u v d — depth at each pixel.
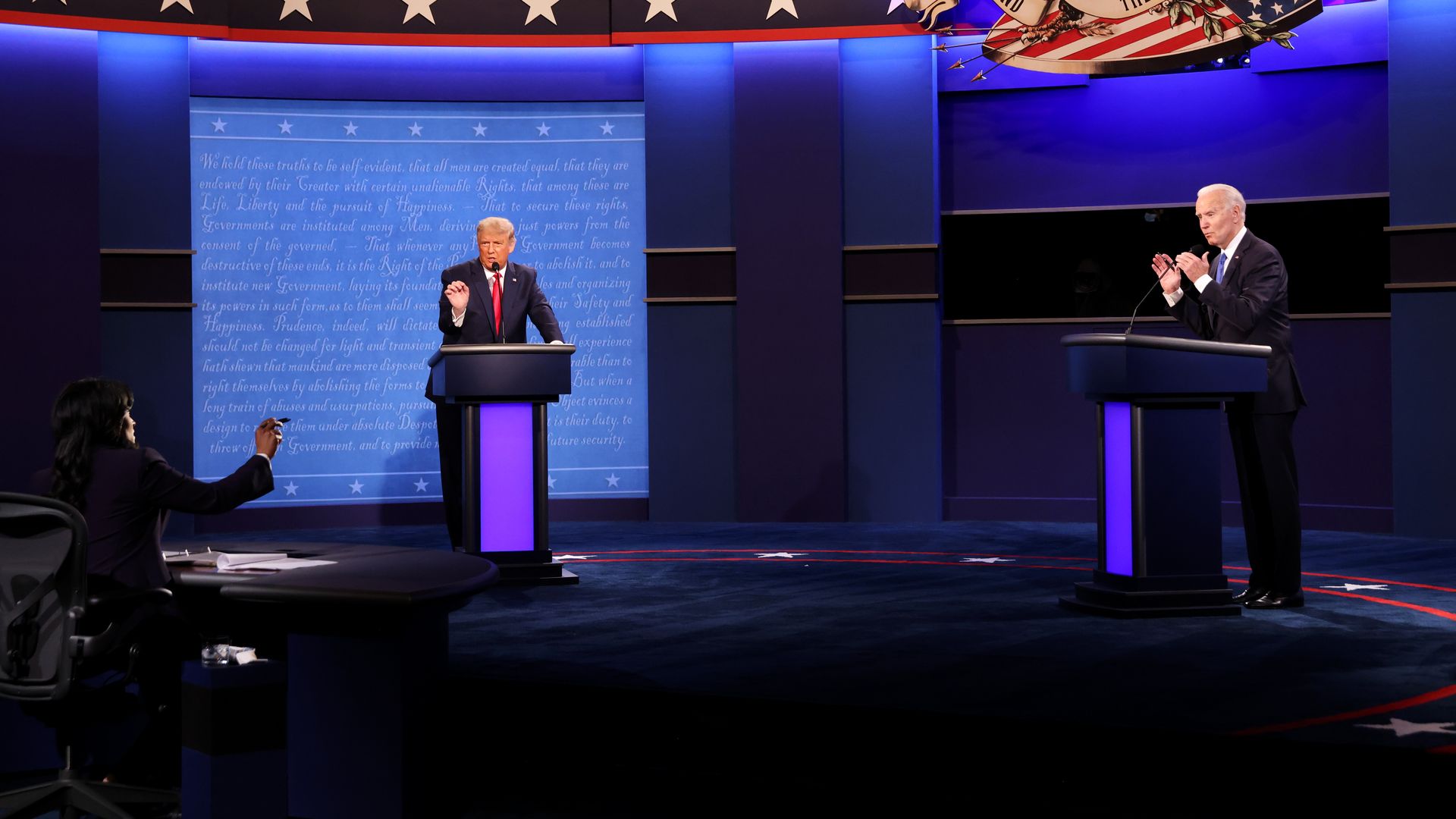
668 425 8.33
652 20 8.05
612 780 3.49
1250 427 4.95
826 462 8.20
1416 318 7.29
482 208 8.28
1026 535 7.50
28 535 2.88
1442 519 7.25
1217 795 2.98
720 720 3.45
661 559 6.52
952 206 8.39
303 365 8.07
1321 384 7.77
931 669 3.82
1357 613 4.79
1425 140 7.24
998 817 3.07
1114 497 4.88
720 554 6.73
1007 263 8.37
